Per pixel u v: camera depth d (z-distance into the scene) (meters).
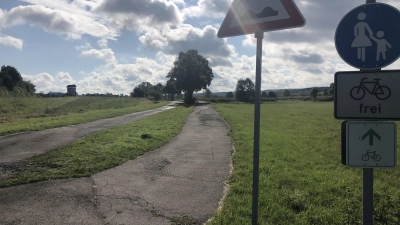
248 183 6.49
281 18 2.74
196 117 27.91
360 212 4.75
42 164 8.07
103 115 27.38
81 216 4.82
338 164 9.05
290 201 5.27
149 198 5.67
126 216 4.83
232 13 2.97
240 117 27.38
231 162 8.85
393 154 2.71
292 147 11.93
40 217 4.76
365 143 2.77
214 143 12.48
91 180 6.82
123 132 14.95
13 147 10.55
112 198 5.66
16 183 6.43
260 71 2.81
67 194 5.84
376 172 8.09
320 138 14.92
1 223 4.53
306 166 8.70
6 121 23.11
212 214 4.89
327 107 56.28
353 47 2.79
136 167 8.15
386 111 2.72
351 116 2.82
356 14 2.78
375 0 2.74
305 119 28.34
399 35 2.66
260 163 8.56
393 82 2.69
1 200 5.48
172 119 24.48
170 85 79.44
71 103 55.72
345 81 2.83
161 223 4.57
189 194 5.90
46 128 16.72
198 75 67.25
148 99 74.94
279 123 23.94
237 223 4.36
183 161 8.97
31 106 46.12
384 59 2.70
